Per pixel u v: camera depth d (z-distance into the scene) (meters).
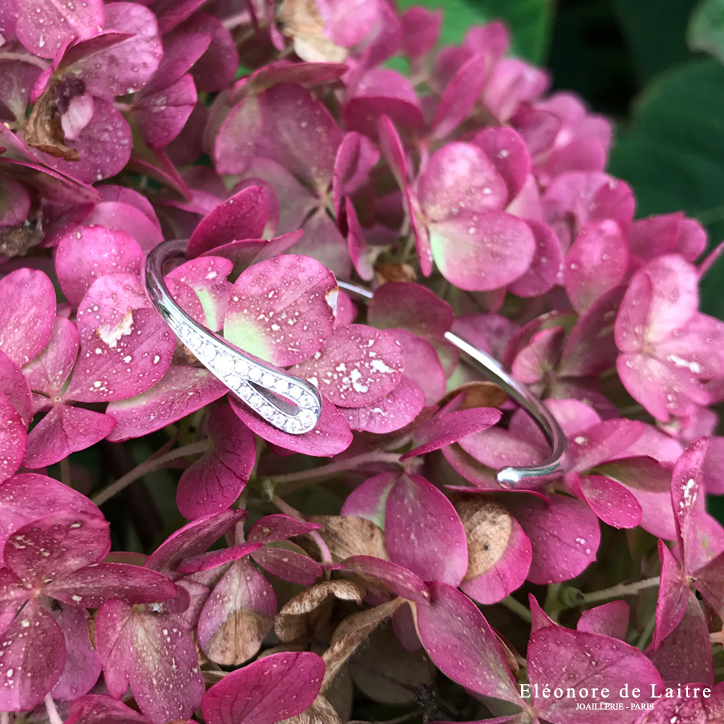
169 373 0.15
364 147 0.18
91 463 0.21
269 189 0.18
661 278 0.18
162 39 0.17
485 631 0.14
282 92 0.18
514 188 0.19
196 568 0.14
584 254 0.18
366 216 0.19
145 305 0.15
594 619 0.15
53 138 0.16
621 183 0.19
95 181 0.16
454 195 0.18
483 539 0.15
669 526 0.16
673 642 0.15
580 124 0.24
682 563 0.15
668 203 0.32
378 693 0.16
